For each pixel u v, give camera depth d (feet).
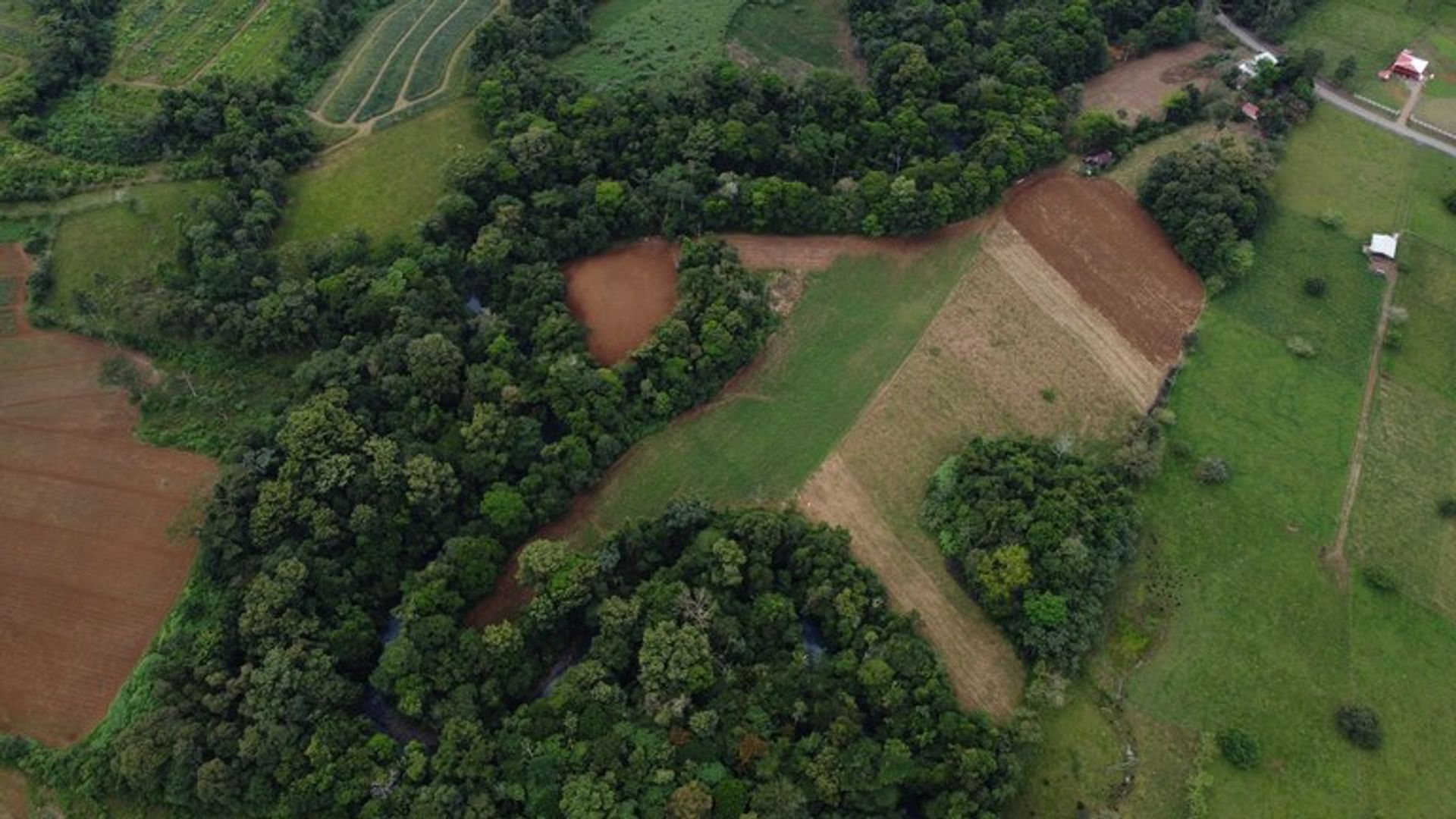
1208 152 425.69
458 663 291.79
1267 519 349.41
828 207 414.82
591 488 350.43
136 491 338.95
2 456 345.31
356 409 340.59
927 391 378.32
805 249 416.05
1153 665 315.58
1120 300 405.59
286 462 319.68
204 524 316.60
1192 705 308.40
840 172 430.61
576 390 349.20
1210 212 411.54
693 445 362.53
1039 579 314.96
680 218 407.64
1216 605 329.11
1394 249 420.36
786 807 264.31
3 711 296.51
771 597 308.60
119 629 310.65
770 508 348.38
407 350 348.59
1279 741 302.66
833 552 322.14
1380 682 315.17
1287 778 295.89
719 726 283.38
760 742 277.03
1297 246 424.87
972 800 271.90
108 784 281.33
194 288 375.25
